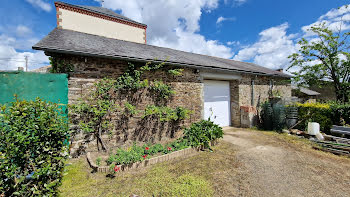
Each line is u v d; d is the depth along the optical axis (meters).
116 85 4.38
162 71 5.30
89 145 4.09
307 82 8.88
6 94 3.21
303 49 8.41
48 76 3.59
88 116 4.05
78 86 3.93
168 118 5.04
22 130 1.87
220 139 5.55
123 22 9.70
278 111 6.88
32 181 2.02
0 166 1.71
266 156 4.03
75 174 3.11
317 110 6.23
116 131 4.45
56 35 5.09
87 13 8.59
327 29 7.56
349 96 7.66
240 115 7.66
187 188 2.60
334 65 7.89
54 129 2.11
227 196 2.45
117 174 3.10
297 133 6.09
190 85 6.03
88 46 4.51
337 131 5.04
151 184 2.76
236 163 3.63
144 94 4.92
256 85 8.44
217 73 6.87
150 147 4.29
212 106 7.26
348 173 3.16
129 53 4.86
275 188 2.67
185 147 4.25
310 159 3.85
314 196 2.46
